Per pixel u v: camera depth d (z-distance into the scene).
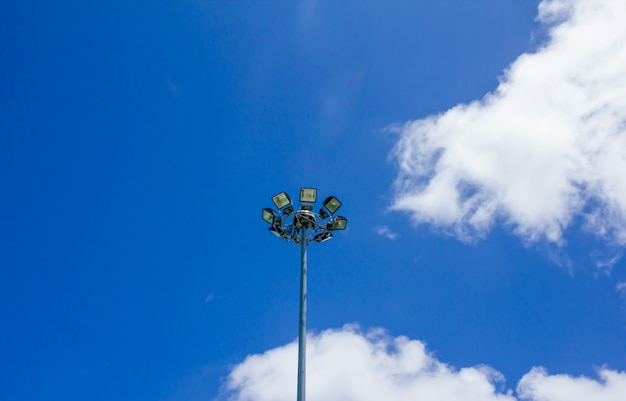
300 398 16.16
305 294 18.08
